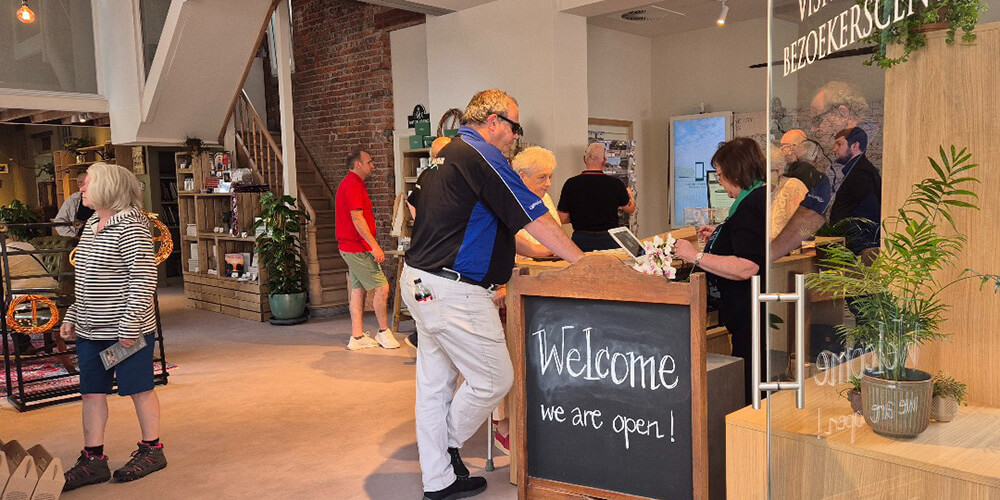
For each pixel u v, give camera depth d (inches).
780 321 66.4
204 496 132.8
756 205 112.7
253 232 332.5
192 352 259.0
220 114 351.9
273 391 204.1
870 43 58.3
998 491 56.4
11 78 317.1
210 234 357.7
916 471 60.7
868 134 59.1
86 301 136.6
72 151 466.9
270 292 310.0
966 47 57.3
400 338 275.9
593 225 240.1
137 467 141.7
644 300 83.4
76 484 136.9
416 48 340.8
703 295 79.9
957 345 61.6
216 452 155.6
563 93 272.2
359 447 157.0
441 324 113.6
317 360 241.0
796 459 67.1
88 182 135.0
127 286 136.4
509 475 138.6
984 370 60.4
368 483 137.2
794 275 63.7
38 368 241.0
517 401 93.8
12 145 514.6
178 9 293.3
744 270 108.8
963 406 61.2
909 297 61.6
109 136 458.0
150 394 144.9
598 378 88.4
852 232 60.1
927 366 62.4
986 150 58.6
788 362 66.3
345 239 250.5
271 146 355.9
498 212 110.3
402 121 353.7
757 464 81.8
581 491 90.0
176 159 388.8
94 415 140.3
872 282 61.3
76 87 337.4
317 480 139.2
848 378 62.7
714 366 94.7
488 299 115.9
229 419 178.5
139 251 135.8
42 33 325.4
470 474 139.4
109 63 340.2
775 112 64.6
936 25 58.1
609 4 258.7
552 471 92.6
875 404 62.2
